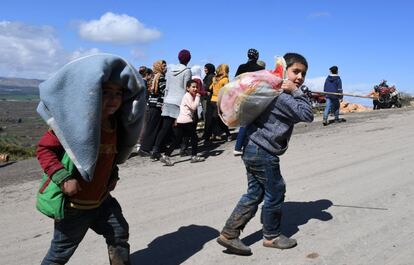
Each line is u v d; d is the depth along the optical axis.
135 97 3.42
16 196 7.32
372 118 14.81
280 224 4.69
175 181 7.54
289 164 8.18
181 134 8.80
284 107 4.09
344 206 5.57
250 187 4.37
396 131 11.37
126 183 7.61
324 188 6.42
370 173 7.12
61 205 3.27
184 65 9.04
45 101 3.08
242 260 4.24
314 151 9.32
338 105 13.91
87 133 3.05
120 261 3.65
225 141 11.16
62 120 3.06
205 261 4.29
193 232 5.06
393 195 5.86
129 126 3.46
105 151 3.38
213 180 7.41
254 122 4.23
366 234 4.64
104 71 3.10
